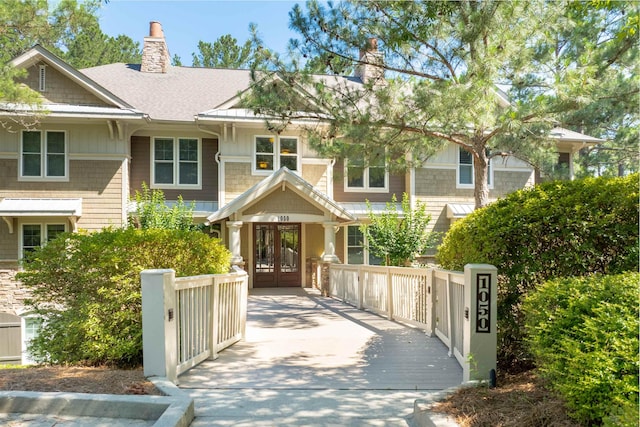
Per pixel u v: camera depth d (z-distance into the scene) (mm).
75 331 5211
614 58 9625
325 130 10688
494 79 8375
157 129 14844
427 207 15828
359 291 10898
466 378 4578
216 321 5910
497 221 5023
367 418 3764
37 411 3633
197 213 14406
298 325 8477
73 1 11703
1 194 13531
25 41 13328
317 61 9359
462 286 5496
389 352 6207
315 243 16062
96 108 13625
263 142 15078
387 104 9156
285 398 4266
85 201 13852
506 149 10461
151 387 4047
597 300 3180
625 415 2219
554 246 4945
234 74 18266
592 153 23828
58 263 5562
